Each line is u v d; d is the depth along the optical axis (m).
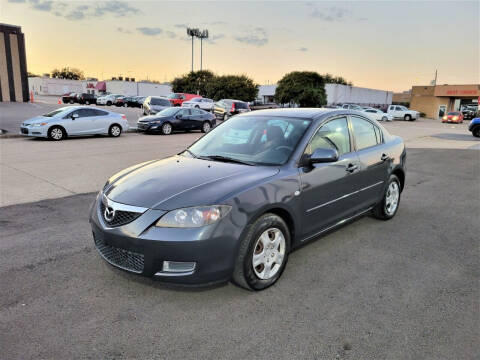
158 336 2.63
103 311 2.93
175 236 2.79
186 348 2.51
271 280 3.32
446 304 3.12
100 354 2.44
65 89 79.75
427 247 4.35
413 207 6.07
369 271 3.71
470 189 7.45
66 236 4.49
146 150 12.09
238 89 53.56
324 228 3.96
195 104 35.44
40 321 2.79
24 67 38.81
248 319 2.85
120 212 3.01
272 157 3.65
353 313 2.96
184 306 3.01
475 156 12.36
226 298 3.14
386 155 4.85
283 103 54.53
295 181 3.44
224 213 2.89
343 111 4.41
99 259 3.85
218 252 2.87
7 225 4.87
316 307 3.04
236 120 4.48
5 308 2.95
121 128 16.44
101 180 7.61
